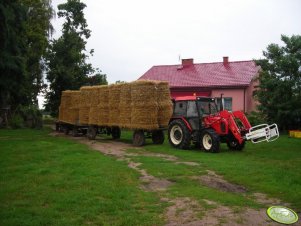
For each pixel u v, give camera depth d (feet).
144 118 56.24
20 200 24.11
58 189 26.91
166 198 24.94
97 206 22.48
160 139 60.75
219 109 53.72
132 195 25.26
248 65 102.89
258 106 80.43
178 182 29.76
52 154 44.65
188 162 39.55
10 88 95.30
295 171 33.71
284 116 76.64
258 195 26.25
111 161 39.60
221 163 37.93
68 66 117.29
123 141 66.95
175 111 54.75
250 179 30.45
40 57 122.42
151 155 45.73
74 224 19.53
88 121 72.08
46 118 157.79
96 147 55.67
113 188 26.96
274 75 78.95
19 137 71.46
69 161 39.19
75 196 24.68
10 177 31.37
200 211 22.16
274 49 80.53
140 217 20.76
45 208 22.29
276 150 50.57
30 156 42.86
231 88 94.22
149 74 111.14
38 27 119.14
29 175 31.91
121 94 61.16
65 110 84.48
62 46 116.98
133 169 34.76
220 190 27.55
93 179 29.96
